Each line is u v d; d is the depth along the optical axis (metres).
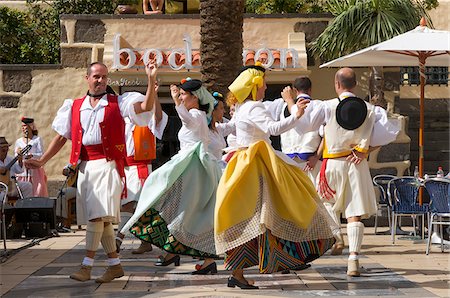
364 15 17.88
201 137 9.91
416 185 13.58
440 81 22.59
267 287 9.43
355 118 10.35
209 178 9.75
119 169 9.60
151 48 18.70
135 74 18.03
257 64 9.39
